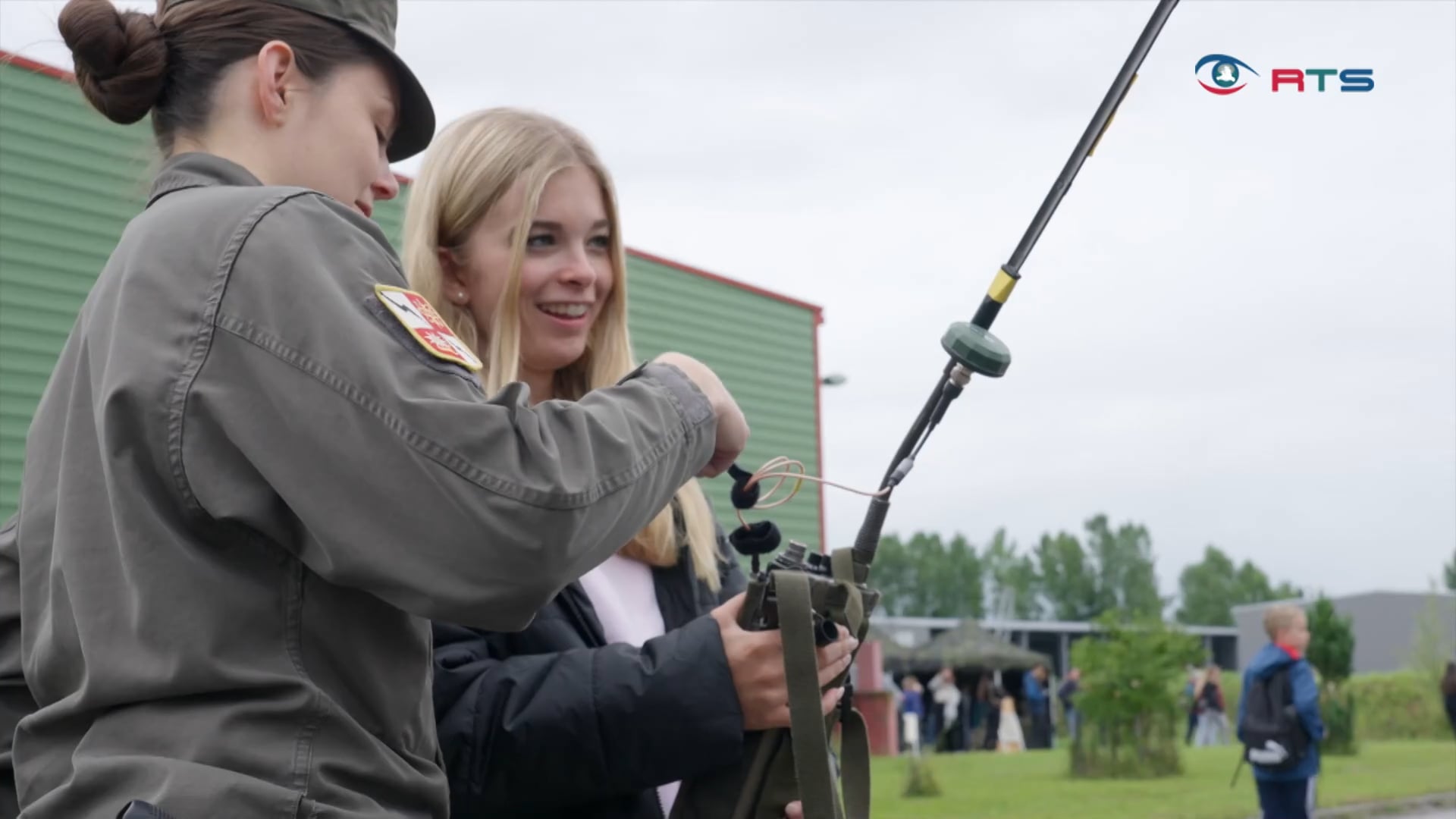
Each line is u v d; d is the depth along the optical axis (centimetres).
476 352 224
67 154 705
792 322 1320
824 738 178
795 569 194
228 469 136
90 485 141
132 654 135
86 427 143
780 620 180
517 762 180
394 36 166
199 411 135
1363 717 2888
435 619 135
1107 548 10169
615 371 233
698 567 225
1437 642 2917
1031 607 10119
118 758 133
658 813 202
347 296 138
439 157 224
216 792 130
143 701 136
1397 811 1319
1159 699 1836
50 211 693
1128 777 1833
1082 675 1892
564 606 203
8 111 681
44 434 151
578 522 135
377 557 133
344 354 134
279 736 135
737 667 182
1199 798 1474
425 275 218
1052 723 3086
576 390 235
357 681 142
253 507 136
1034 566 10212
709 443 155
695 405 154
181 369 136
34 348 681
